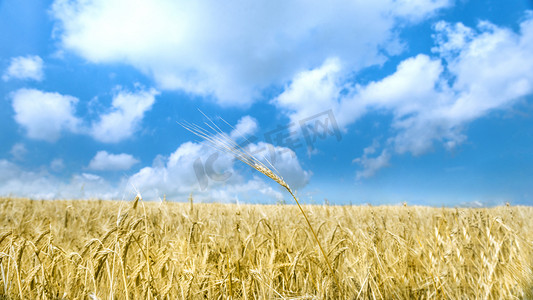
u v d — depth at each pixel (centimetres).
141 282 227
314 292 262
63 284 237
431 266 286
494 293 287
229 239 383
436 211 652
